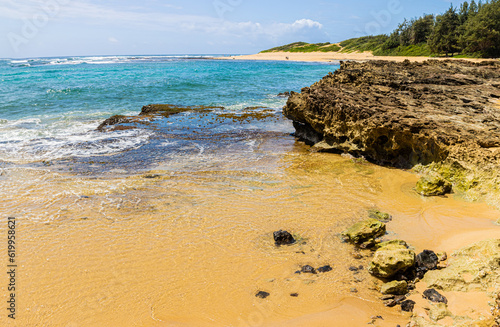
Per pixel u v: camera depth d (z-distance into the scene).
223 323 5.05
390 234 7.27
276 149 14.37
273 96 28.94
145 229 7.72
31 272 6.27
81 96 27.06
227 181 10.52
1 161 12.12
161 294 5.70
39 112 21.03
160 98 26.98
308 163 12.37
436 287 5.48
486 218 7.56
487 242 6.00
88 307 5.45
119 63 90.44
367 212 8.37
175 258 6.66
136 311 5.34
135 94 28.58
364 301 5.36
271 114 20.95
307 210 8.55
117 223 7.99
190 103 25.16
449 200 8.72
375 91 16.28
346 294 5.53
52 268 6.39
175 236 7.44
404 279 5.71
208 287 5.82
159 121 18.81
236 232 7.57
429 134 10.45
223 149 14.12
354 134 12.98
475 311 4.80
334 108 13.89
